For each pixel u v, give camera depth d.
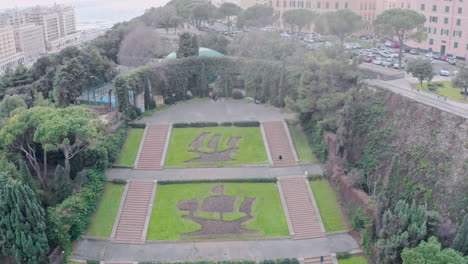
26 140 68.88
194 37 108.06
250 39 116.75
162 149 82.25
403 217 53.12
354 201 66.19
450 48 132.25
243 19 158.50
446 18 131.88
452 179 59.03
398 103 72.44
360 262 59.22
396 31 113.00
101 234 64.38
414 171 64.12
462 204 56.22
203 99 106.31
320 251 61.41
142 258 60.22
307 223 66.81
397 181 59.84
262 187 73.62
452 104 70.44
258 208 69.44
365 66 105.75
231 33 180.25
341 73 80.44
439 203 59.00
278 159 80.12
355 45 142.25
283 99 96.12
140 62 129.00
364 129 75.50
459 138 61.16
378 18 119.75
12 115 76.75
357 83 79.19
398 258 52.88
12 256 56.97
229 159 80.06
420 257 47.12
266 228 65.81
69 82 89.19
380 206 57.22
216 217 67.50
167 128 87.88
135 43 128.38
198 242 63.25
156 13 177.12
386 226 54.66
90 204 67.06
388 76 92.94
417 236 52.12
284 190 72.75
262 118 92.00
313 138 82.81
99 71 114.81
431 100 70.62
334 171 73.19
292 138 85.44
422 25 125.50
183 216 67.81
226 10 174.62
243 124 89.25
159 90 100.31
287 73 94.94
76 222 61.84
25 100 96.31
